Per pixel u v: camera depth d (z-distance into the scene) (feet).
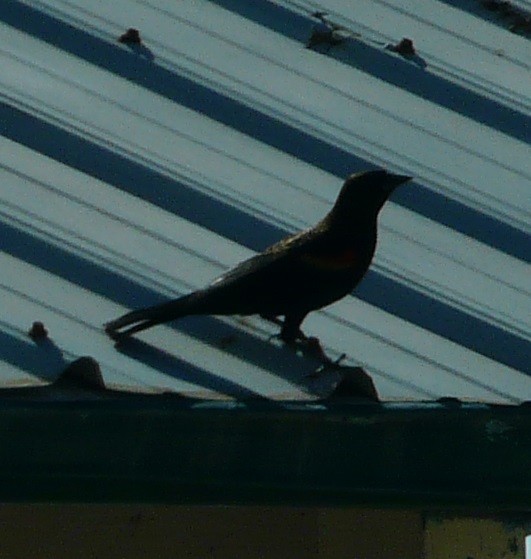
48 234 33.40
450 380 30.30
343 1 45.11
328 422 28.48
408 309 33.35
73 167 36.35
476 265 34.96
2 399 27.35
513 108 41.45
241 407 28.09
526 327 32.86
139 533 32.50
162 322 30.37
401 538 32.81
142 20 42.47
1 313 30.40
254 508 32.76
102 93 39.22
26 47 40.52
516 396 29.84
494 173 38.60
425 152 39.06
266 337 31.76
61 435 27.66
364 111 40.34
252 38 42.65
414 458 29.01
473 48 43.88
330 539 32.81
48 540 32.24
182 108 39.24
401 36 43.88
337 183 37.40
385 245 35.32
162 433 28.04
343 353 31.27
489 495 29.48
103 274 32.48
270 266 31.53
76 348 29.66
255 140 38.58
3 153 36.35
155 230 34.45
